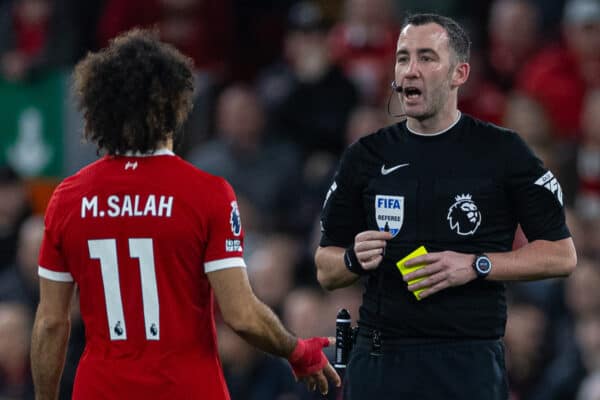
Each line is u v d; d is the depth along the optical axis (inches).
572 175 1454.2
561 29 1727.4
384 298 741.3
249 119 1493.6
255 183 1482.5
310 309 1240.8
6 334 1246.9
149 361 705.0
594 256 1336.1
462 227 728.3
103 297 709.9
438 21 738.8
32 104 1513.3
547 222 733.3
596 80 1572.3
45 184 1503.4
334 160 1502.2
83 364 719.7
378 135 756.6
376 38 1583.4
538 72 1579.7
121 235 704.4
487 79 1615.4
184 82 716.0
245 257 1397.6
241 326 705.0
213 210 705.0
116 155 717.9
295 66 1565.0
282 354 735.1
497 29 1648.6
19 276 1364.4
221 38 1657.2
